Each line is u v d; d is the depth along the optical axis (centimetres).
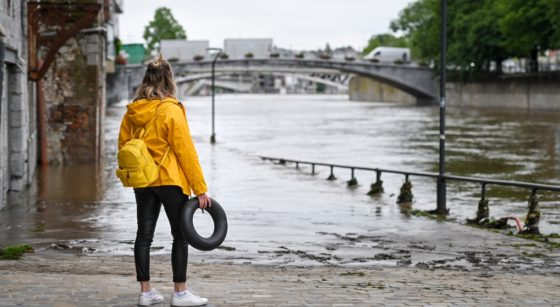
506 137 6341
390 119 9494
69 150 3812
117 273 1119
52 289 918
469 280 1129
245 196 2859
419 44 13512
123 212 2173
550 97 10738
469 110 11438
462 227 1962
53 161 3797
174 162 809
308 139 6438
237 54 14212
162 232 1712
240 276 1114
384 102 17462
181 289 835
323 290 962
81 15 3316
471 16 11612
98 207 2308
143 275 829
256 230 1812
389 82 14375
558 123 8025
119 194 2705
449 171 4053
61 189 2838
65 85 3788
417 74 14075
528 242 1709
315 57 14100
